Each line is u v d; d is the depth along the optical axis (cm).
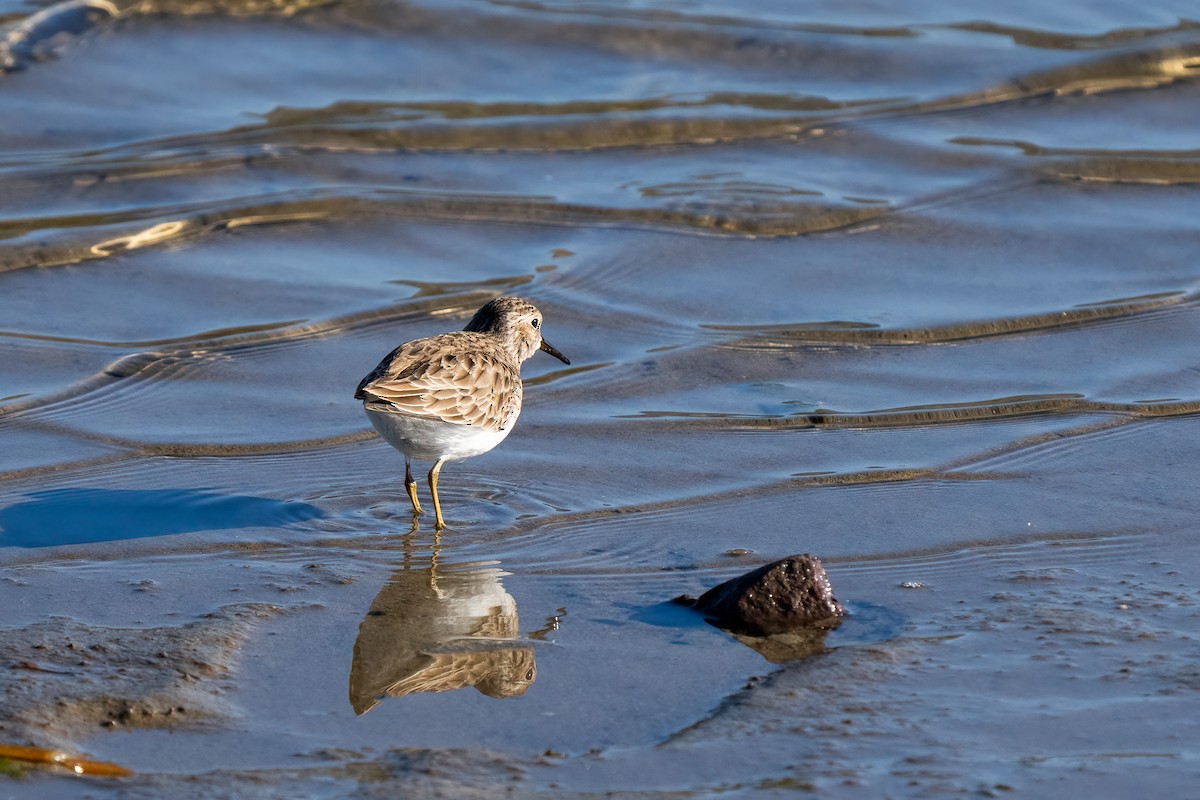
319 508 1148
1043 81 2175
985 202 1839
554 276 1641
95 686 835
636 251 1698
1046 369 1427
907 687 857
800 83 2167
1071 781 759
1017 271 1659
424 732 807
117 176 1819
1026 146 1992
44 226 1689
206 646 893
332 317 1527
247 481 1194
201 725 805
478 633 934
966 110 2098
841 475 1208
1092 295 1595
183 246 1678
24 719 794
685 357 1459
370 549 1072
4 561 1027
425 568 1039
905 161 1947
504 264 1667
